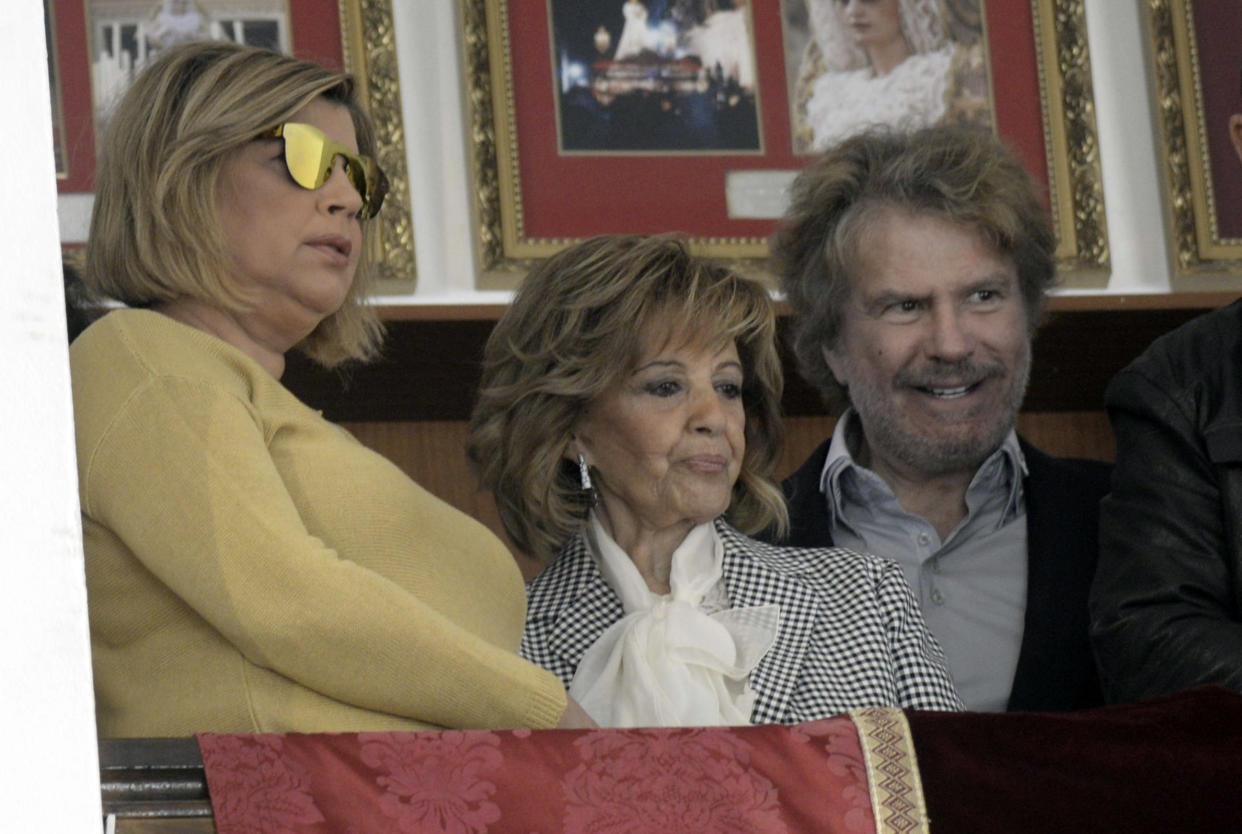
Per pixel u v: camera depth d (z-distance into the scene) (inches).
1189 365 432.5
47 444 248.8
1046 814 292.7
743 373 430.0
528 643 406.3
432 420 601.0
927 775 293.3
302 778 273.6
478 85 582.2
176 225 334.0
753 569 412.8
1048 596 478.3
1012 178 495.5
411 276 566.3
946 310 486.0
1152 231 626.2
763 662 394.3
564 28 590.2
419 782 277.7
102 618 307.1
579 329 412.8
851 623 405.7
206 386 308.8
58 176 544.7
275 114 342.0
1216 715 304.3
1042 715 302.8
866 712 300.4
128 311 323.6
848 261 494.6
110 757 269.7
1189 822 293.6
